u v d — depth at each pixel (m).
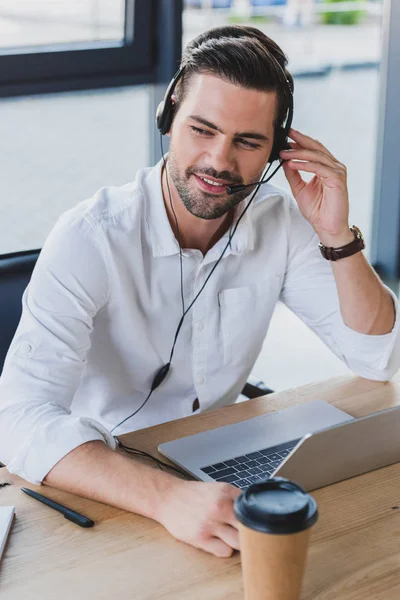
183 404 1.73
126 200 1.62
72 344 1.48
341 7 6.37
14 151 3.24
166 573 1.04
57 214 3.26
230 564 1.06
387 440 1.28
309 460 1.17
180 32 2.86
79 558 1.07
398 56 3.53
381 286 1.67
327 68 6.48
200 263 1.65
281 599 0.92
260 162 1.52
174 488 1.17
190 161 1.48
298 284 1.80
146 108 3.07
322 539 1.12
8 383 1.40
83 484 1.21
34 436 1.26
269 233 1.75
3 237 3.01
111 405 1.69
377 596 1.01
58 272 1.50
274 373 3.38
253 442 1.35
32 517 1.16
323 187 1.64
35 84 2.66
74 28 2.73
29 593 1.00
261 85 1.44
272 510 0.88
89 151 3.26
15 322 2.38
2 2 2.58
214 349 1.71
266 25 6.15
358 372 1.66
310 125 5.69
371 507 1.19
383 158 3.71
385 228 3.78
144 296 1.62
